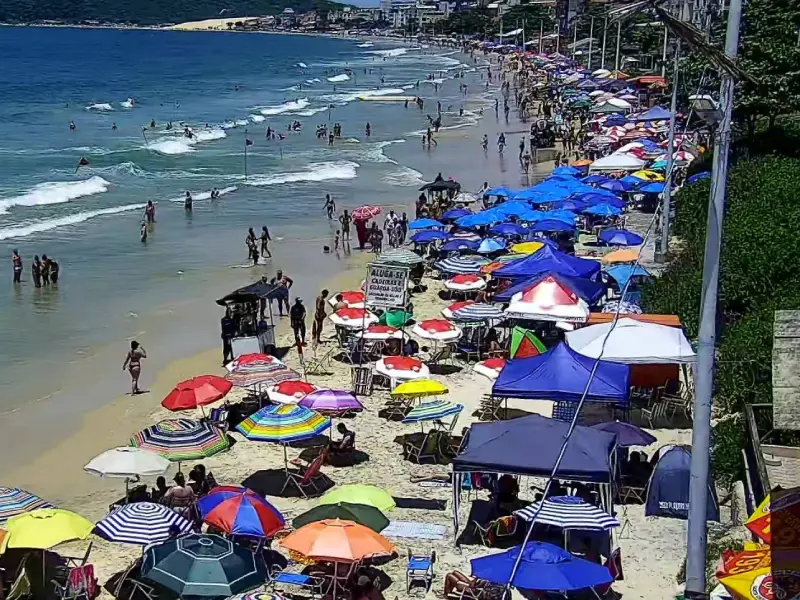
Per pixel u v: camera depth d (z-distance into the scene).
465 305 28.72
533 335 25.47
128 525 15.35
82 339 31.48
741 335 21.56
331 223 50.84
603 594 15.02
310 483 19.83
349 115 108.56
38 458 22.33
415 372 23.34
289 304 35.69
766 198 31.34
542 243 35.94
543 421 17.53
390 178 65.06
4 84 141.38
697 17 29.94
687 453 17.75
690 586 11.78
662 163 50.50
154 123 95.06
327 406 21.05
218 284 38.62
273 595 14.01
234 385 22.92
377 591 15.15
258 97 132.75
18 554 16.53
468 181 62.81
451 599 15.27
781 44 43.84
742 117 43.94
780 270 24.94
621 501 18.36
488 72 168.38
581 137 74.50
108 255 43.19
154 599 15.45
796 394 10.41
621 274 30.86
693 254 30.22
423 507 18.70
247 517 15.82
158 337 31.84
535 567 13.89
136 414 25.17
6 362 29.14
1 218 50.69
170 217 51.88
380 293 27.48
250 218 51.81
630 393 22.84
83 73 172.62
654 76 86.62
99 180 61.75
